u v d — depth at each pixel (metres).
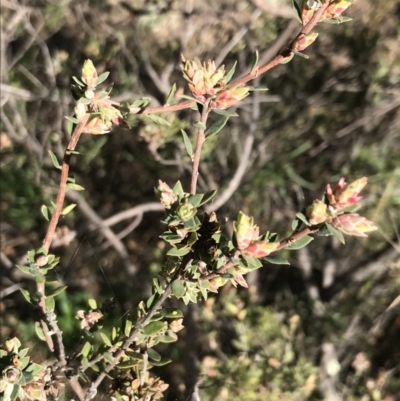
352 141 0.60
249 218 0.15
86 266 0.64
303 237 0.15
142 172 0.64
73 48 0.65
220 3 0.55
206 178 0.53
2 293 0.51
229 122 0.58
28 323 0.54
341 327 0.58
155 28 0.57
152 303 0.20
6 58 0.59
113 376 0.23
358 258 0.63
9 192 0.59
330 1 0.17
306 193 0.62
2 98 0.57
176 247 0.16
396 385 0.56
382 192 0.57
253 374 0.43
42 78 0.67
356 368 0.55
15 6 0.55
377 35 0.56
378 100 0.58
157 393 0.22
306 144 0.57
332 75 0.60
